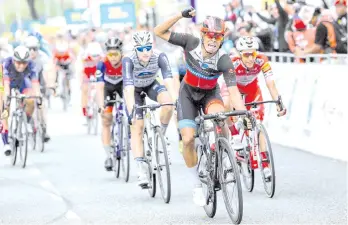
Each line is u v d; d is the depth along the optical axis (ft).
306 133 65.41
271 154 45.93
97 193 49.73
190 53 39.83
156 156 46.75
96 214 42.52
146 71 48.75
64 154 70.85
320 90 63.16
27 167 63.57
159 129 46.14
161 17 145.69
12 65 64.34
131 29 127.44
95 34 128.06
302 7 81.87
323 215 40.19
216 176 39.29
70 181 55.26
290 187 49.11
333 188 48.14
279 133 70.69
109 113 56.24
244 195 47.32
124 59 47.03
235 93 40.16
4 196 49.24
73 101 115.55
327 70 62.34
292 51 83.41
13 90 69.72
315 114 63.93
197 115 41.55
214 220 39.99
